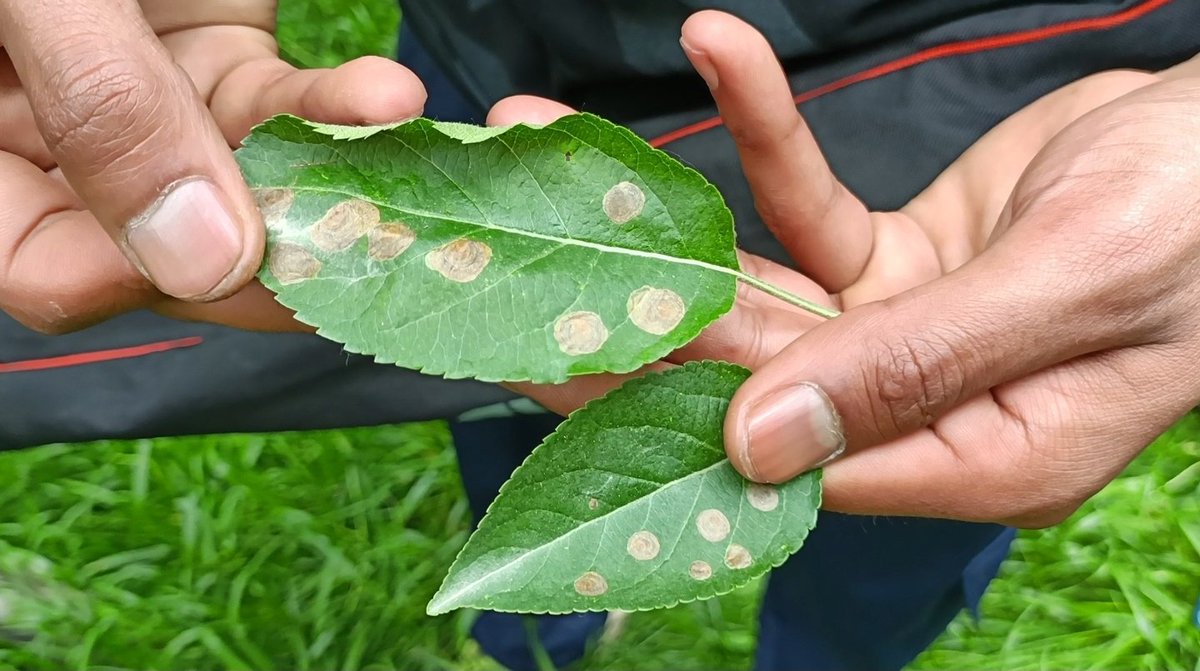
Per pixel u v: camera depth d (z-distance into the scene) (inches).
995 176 16.7
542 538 13.1
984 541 20.6
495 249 13.2
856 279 16.3
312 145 13.2
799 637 25.6
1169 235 13.4
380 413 18.6
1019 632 26.5
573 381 14.4
